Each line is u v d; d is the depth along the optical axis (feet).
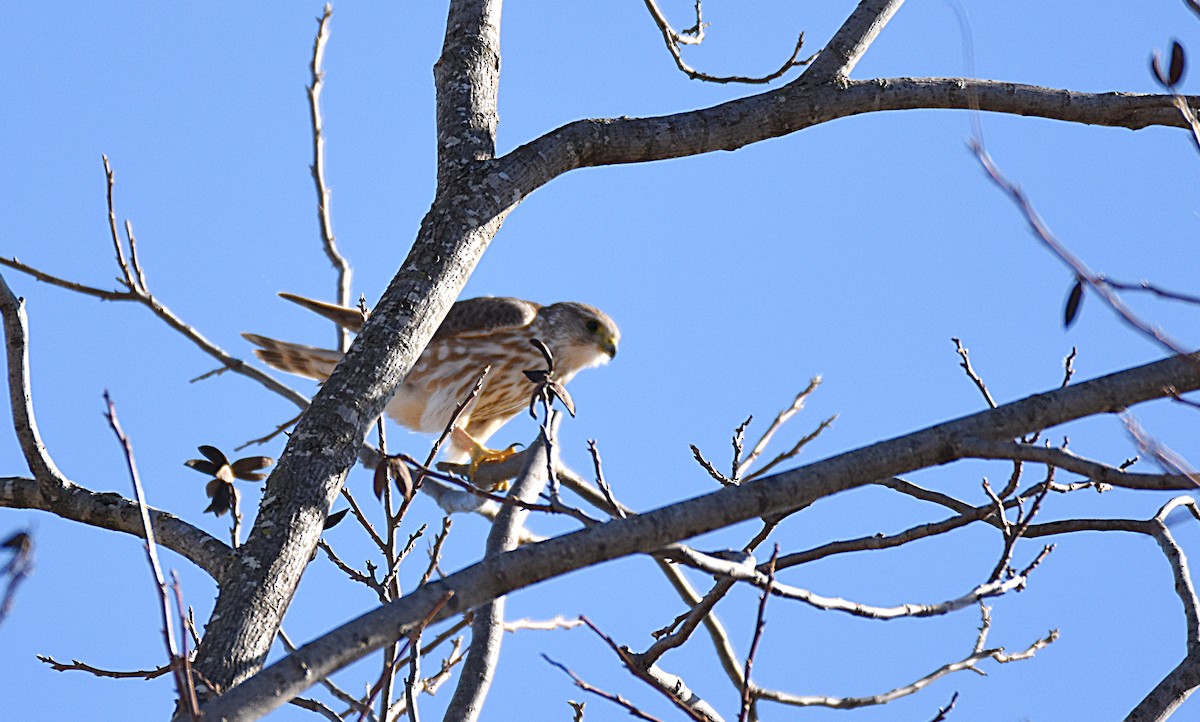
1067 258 18.99
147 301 39.75
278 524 22.26
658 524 19.02
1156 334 18.85
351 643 18.16
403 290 25.84
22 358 26.37
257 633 21.11
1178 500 30.99
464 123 29.22
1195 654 28.02
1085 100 30.81
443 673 33.01
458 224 26.94
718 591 26.81
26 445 26.94
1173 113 30.66
